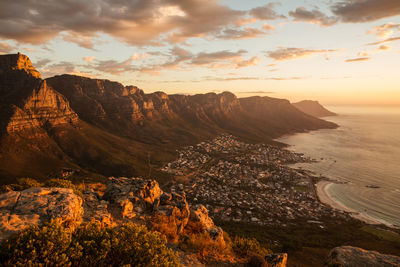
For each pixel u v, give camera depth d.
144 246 9.11
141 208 19.30
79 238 8.82
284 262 15.70
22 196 11.56
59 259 7.42
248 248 17.22
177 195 21.34
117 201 18.69
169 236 15.73
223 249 16.11
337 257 20.05
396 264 18.42
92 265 8.08
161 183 164.62
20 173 136.88
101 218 14.59
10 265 6.88
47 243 7.45
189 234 17.30
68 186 21.73
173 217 17.78
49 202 11.30
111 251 8.72
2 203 10.61
